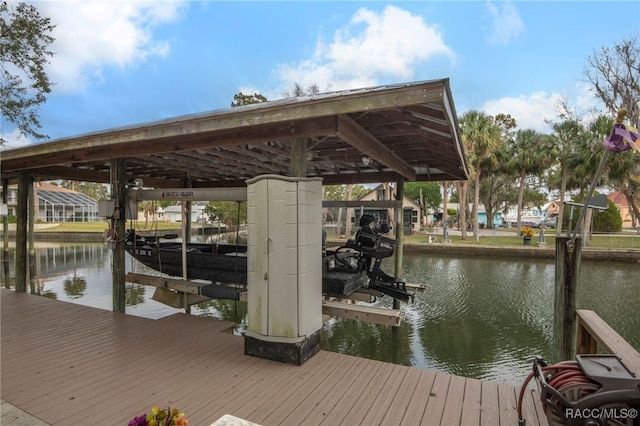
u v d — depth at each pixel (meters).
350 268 4.19
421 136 3.63
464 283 10.62
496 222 44.94
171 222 30.61
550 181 26.89
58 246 19.17
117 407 2.27
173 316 4.43
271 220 2.98
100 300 8.18
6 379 2.69
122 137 3.37
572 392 1.57
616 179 16.75
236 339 3.58
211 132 3.18
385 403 2.30
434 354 5.70
